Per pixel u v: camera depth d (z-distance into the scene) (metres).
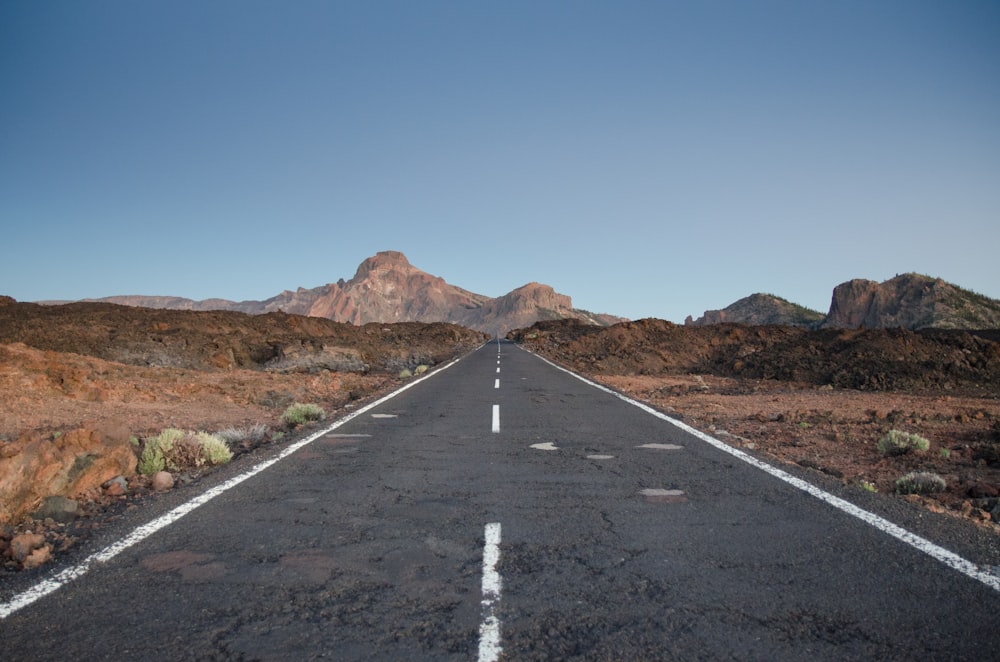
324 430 9.90
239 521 4.98
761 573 3.84
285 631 3.07
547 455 7.85
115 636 3.04
